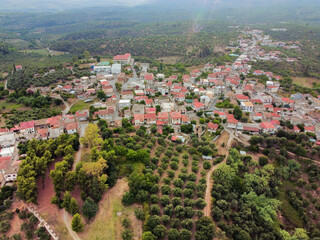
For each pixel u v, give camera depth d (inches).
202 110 7052.2
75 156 5039.4
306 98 7716.5
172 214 3966.5
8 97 7849.4
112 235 3592.5
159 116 6481.3
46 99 7677.2
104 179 4151.1
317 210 4434.1
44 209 3949.3
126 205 4042.8
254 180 4778.5
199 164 5137.8
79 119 6565.0
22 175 4099.4
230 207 4296.3
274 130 5989.2
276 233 3986.2
